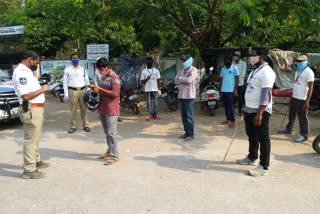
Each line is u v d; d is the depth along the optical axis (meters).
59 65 15.48
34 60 3.88
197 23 10.62
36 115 3.85
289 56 9.16
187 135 5.84
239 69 7.91
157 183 3.74
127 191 3.52
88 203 3.23
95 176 3.98
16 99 6.77
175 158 4.71
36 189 3.60
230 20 7.72
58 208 3.13
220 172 4.11
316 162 4.51
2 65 16.52
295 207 3.10
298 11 7.23
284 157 4.75
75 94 6.33
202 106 8.97
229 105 6.83
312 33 11.98
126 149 5.21
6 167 4.36
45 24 9.50
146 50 18.72
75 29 9.35
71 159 4.70
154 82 7.64
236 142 5.63
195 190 3.53
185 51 15.03
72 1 7.86
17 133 6.46
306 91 5.40
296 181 3.78
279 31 12.16
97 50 13.42
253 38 11.38
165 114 8.59
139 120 7.74
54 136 6.17
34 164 3.98
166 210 3.06
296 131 6.38
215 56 10.45
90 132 6.52
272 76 3.78
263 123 3.87
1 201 3.29
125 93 8.49
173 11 9.24
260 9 7.14
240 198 3.31
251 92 3.97
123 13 8.66
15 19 16.09
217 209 3.07
